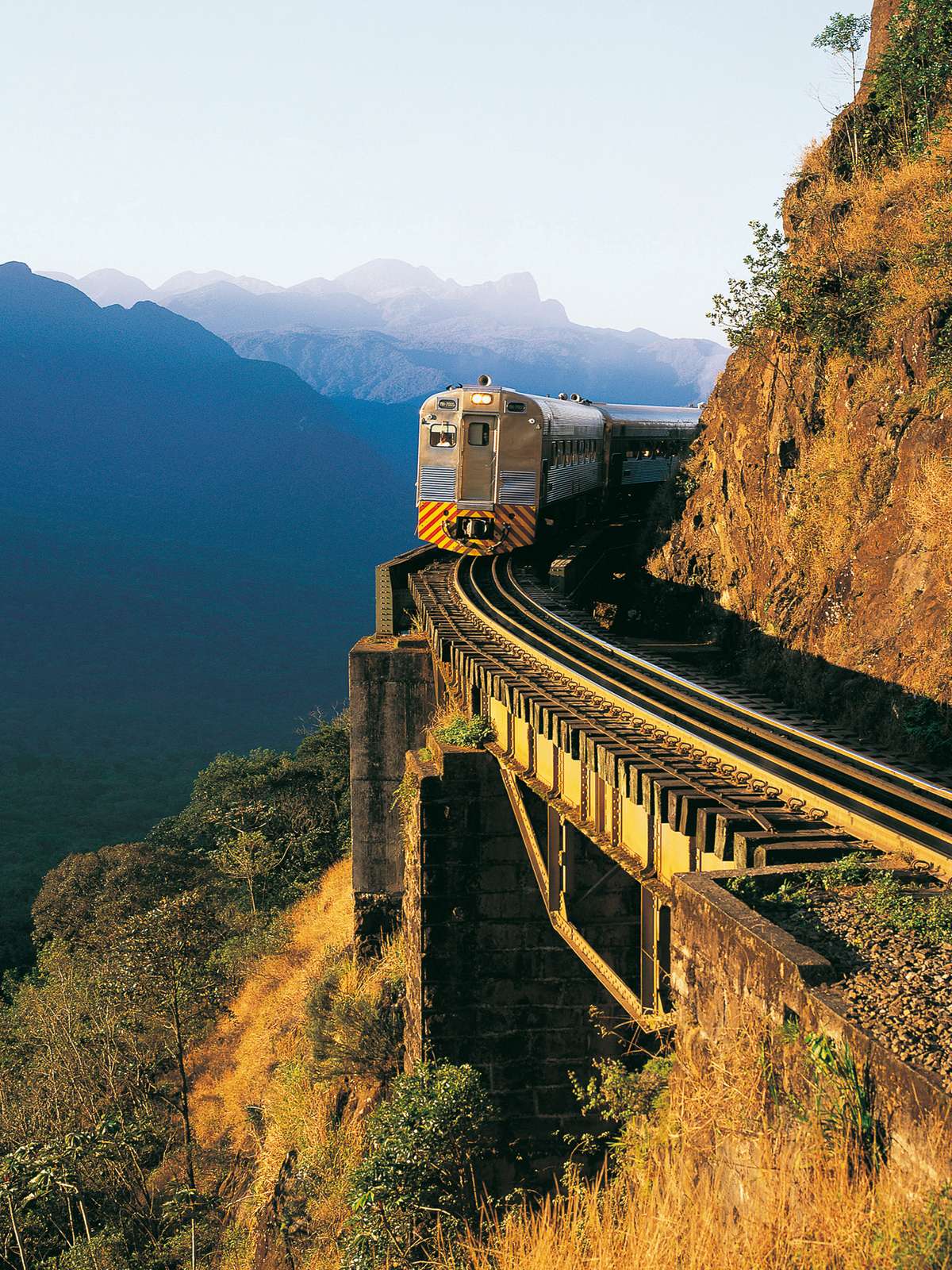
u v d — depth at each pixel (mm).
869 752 11234
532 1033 13875
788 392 18906
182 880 35750
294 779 38312
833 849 6000
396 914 19891
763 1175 4230
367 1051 16625
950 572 12578
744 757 8062
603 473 30750
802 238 21188
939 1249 3260
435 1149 10375
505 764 11883
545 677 11516
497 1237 6625
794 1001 4449
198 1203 18344
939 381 14242
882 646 13531
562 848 11992
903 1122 3670
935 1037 3898
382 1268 9438
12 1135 21781
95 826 108875
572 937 11438
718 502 21812
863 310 17062
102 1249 16516
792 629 16703
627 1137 6637
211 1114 21766
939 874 5645
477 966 13773
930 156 17812
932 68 19453
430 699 19344
